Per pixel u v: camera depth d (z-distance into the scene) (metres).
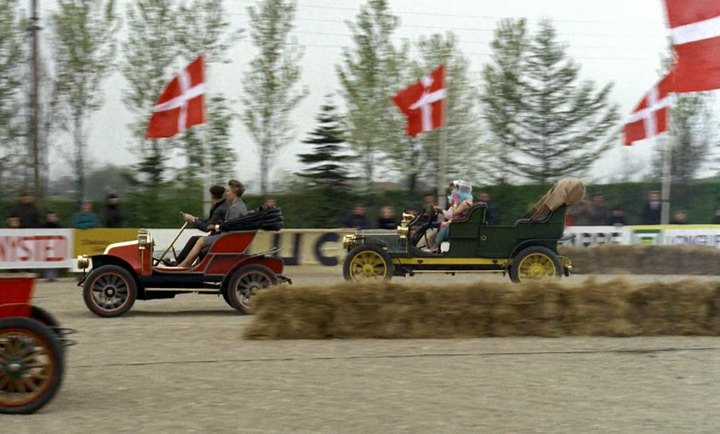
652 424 6.28
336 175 27.75
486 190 28.72
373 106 27.94
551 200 14.12
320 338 9.73
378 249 14.12
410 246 14.16
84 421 6.28
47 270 18.11
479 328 9.79
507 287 9.85
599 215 22.23
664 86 22.20
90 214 19.03
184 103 19.66
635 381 7.63
